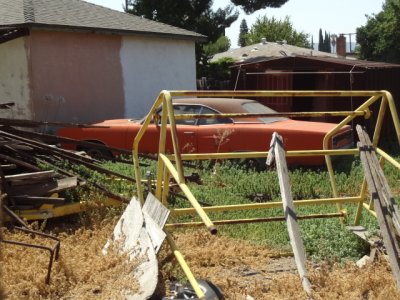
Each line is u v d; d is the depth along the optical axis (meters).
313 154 6.57
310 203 6.70
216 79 28.34
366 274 5.39
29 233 6.50
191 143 11.59
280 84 18.36
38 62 14.82
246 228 7.60
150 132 11.80
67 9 16.91
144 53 17.89
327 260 6.30
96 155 12.29
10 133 9.07
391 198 5.87
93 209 7.87
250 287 5.66
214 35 28.45
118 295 5.18
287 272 6.26
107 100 16.67
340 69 17.28
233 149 11.38
